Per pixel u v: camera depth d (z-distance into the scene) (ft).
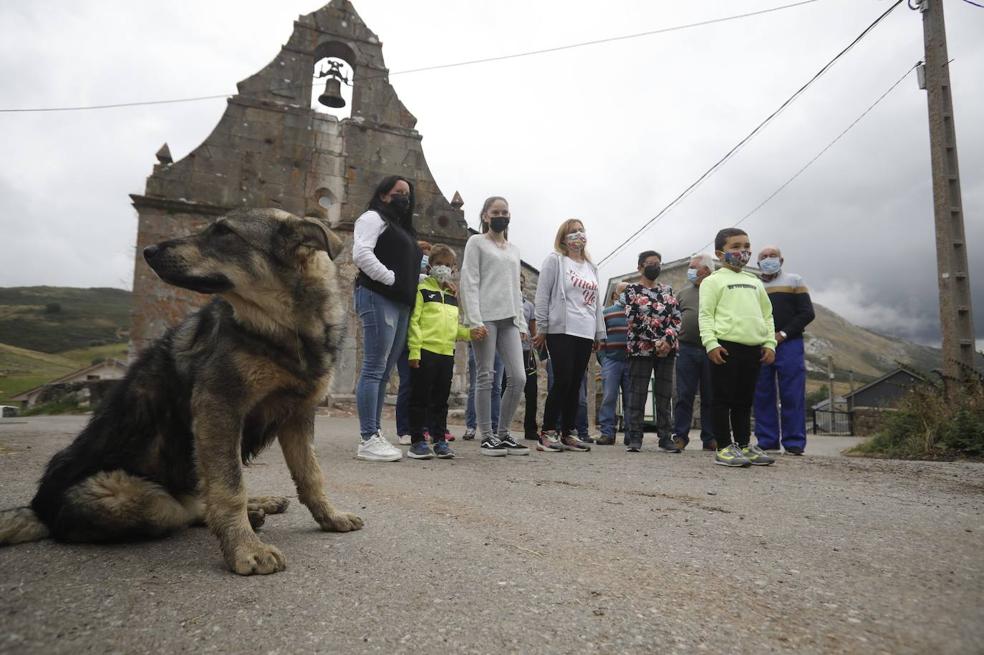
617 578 6.73
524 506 10.87
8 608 5.49
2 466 15.38
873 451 25.54
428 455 18.28
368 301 17.47
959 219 29.58
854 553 7.85
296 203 50.85
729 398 18.03
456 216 55.31
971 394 24.16
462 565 7.13
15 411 52.21
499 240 20.15
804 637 5.15
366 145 53.11
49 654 4.58
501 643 4.98
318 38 53.36
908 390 26.78
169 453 8.04
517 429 46.09
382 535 8.61
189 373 7.72
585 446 22.47
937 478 15.02
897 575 6.91
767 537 8.70
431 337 18.88
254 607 5.70
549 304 21.42
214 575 6.66
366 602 5.88
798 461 19.21
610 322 27.02
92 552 7.50
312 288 8.13
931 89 30.58
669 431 23.61
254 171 50.21
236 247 7.72
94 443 7.89
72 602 5.70
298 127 51.72
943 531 9.12
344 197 51.90
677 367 25.20
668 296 23.63
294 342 7.84
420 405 18.66
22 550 7.48
